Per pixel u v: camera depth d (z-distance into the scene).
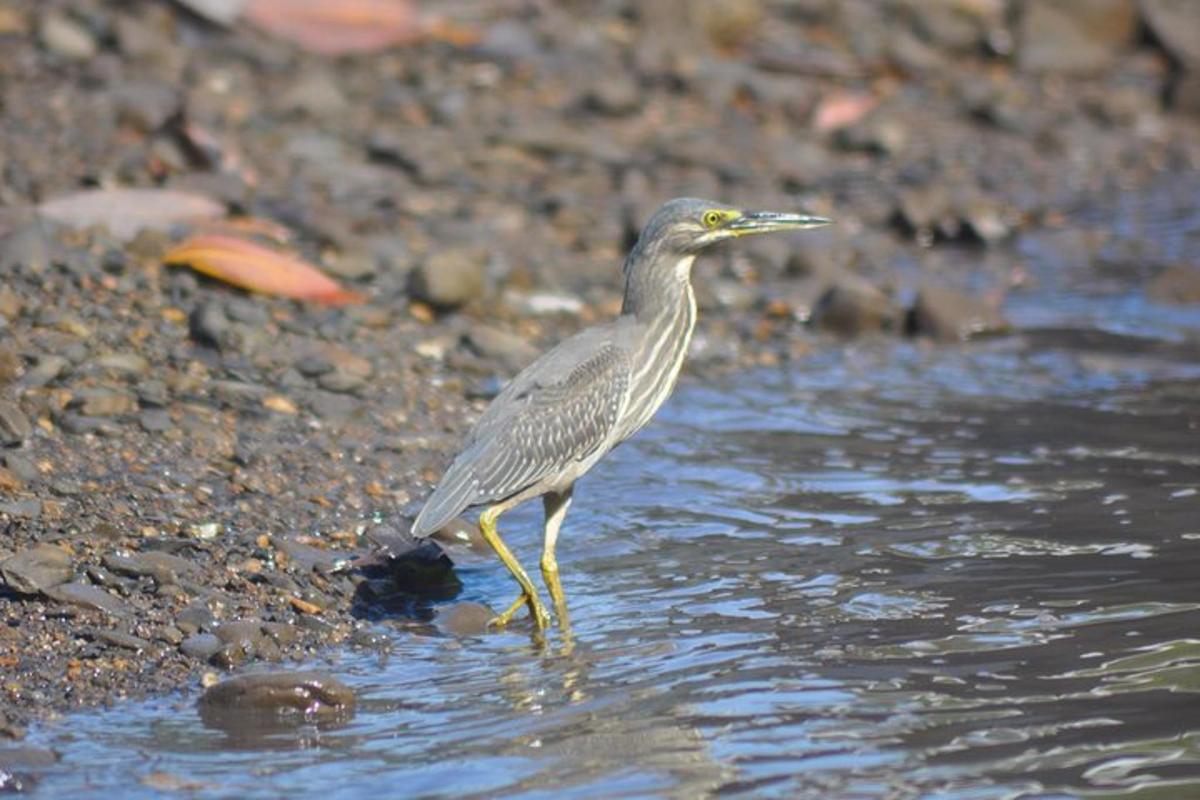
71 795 8.70
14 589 10.73
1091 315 18.66
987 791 8.52
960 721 9.32
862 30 28.47
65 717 9.62
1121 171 24.28
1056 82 27.72
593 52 26.11
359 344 15.34
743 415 15.46
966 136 25.14
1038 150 24.86
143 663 10.28
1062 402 15.73
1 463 12.29
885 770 8.77
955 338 17.77
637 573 11.96
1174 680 9.75
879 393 16.09
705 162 22.62
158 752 9.21
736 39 27.80
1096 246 21.25
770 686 9.88
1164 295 19.20
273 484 12.79
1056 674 9.89
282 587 11.34
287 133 21.33
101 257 15.78
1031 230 21.91
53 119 20.09
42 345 13.98
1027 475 13.68
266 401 13.97
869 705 9.57
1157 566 11.57
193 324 14.70
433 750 9.21
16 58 22.08
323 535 12.18
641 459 14.35
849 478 13.78
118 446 12.89
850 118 25.02
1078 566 11.65
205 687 10.05
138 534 11.70
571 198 20.66
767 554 12.19
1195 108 26.53
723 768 8.87
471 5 27.56
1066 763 8.78
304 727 9.55
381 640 10.88
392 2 25.66
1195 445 14.33
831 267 19.38
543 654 10.59
